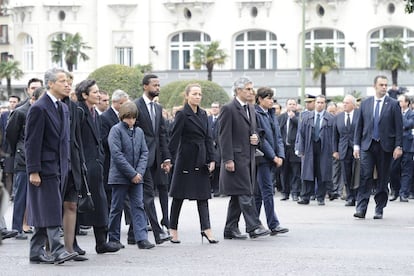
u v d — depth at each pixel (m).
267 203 31.52
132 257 26.17
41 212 24.30
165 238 28.97
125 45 132.75
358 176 38.06
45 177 24.22
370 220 37.00
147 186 29.00
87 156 26.75
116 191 27.88
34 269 23.86
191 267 24.11
